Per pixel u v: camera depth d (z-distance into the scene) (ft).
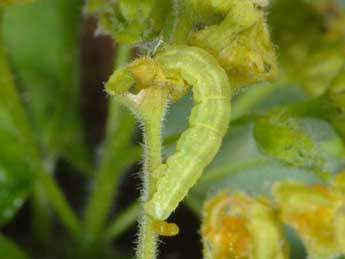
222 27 0.52
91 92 0.74
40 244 0.70
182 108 0.70
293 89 0.76
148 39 0.54
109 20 0.55
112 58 0.74
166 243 0.72
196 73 0.49
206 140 0.49
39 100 0.73
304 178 0.70
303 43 0.70
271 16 0.70
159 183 0.49
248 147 0.72
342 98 0.58
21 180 0.68
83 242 0.69
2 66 0.63
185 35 0.52
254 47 0.52
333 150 0.64
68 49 0.74
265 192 0.63
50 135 0.72
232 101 0.70
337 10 0.70
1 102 0.69
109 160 0.65
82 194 0.73
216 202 0.58
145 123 0.50
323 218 0.58
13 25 0.73
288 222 0.58
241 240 0.57
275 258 0.57
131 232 0.72
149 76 0.49
